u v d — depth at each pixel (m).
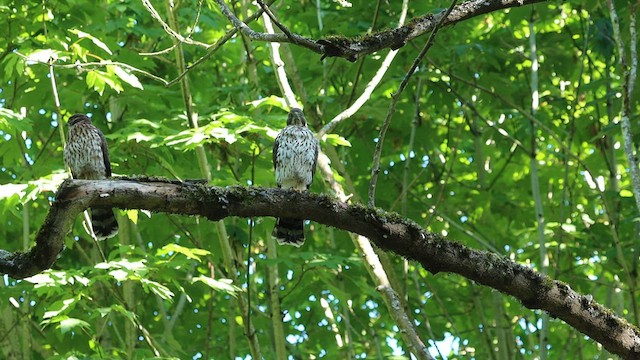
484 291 13.80
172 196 5.41
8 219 12.55
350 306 11.97
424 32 6.50
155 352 9.71
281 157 10.07
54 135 12.88
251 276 12.88
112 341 12.41
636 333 6.29
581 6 13.09
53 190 9.62
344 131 13.58
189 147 9.66
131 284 11.25
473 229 13.43
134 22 12.03
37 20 11.36
